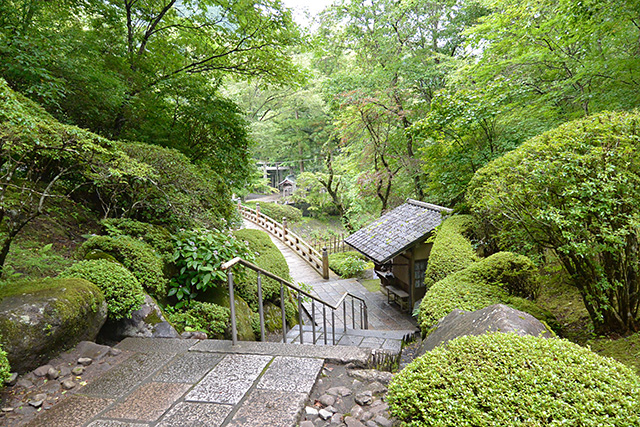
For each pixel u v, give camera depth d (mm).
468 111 6391
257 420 1858
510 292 3795
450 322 2709
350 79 12172
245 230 8797
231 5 7148
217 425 1819
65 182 5582
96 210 6070
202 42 8070
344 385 2260
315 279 11109
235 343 2836
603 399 1323
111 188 4945
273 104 22797
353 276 11523
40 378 2301
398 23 12086
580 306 4031
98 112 5453
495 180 3551
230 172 8742
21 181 4586
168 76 7242
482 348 1692
